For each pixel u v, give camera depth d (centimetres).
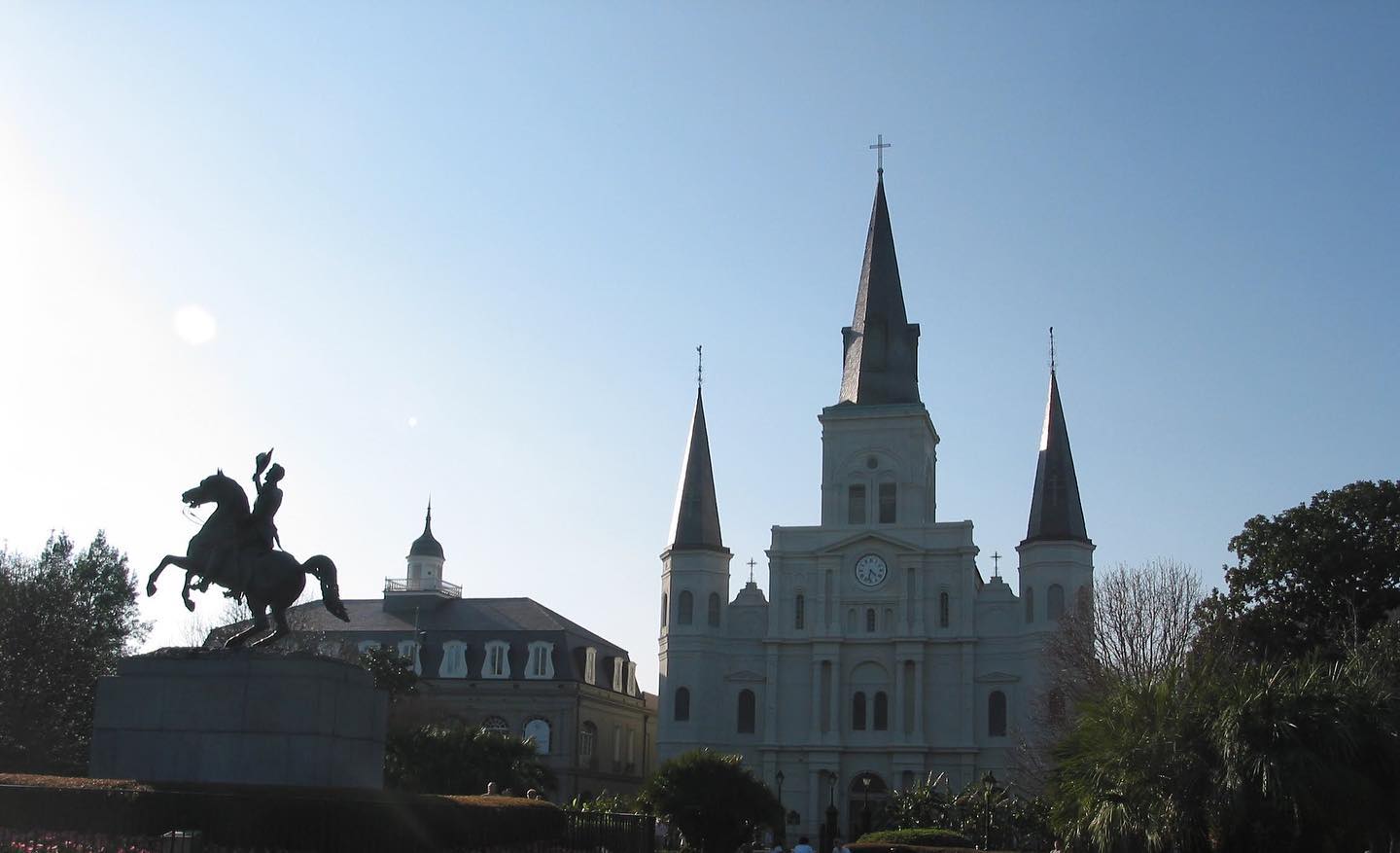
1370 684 2772
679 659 9244
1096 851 2869
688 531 9438
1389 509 6184
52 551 6981
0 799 2314
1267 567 6278
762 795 5806
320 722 2672
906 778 8831
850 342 9962
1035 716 7881
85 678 6222
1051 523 8944
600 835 3216
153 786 2375
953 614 9081
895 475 9450
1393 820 2659
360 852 2317
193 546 2806
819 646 9125
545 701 9588
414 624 10156
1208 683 2819
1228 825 2669
